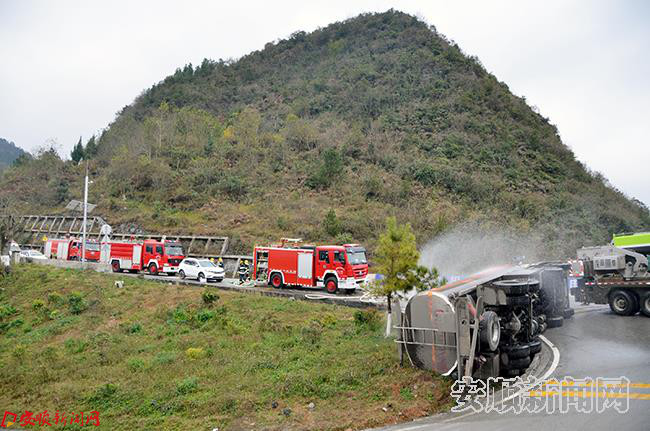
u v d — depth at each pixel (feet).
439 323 32.91
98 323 66.13
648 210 221.66
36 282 93.97
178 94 337.72
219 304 68.59
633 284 52.95
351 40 388.57
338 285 78.28
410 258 42.73
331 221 138.10
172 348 51.72
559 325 48.24
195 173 190.19
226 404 33.04
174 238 148.05
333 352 41.88
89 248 137.18
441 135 230.27
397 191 169.89
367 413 29.35
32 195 214.90
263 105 312.29
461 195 174.70
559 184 204.44
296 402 32.68
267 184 185.47
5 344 62.03
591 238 148.66
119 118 312.29
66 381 44.88
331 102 285.64
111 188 192.54
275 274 86.99
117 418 34.96
